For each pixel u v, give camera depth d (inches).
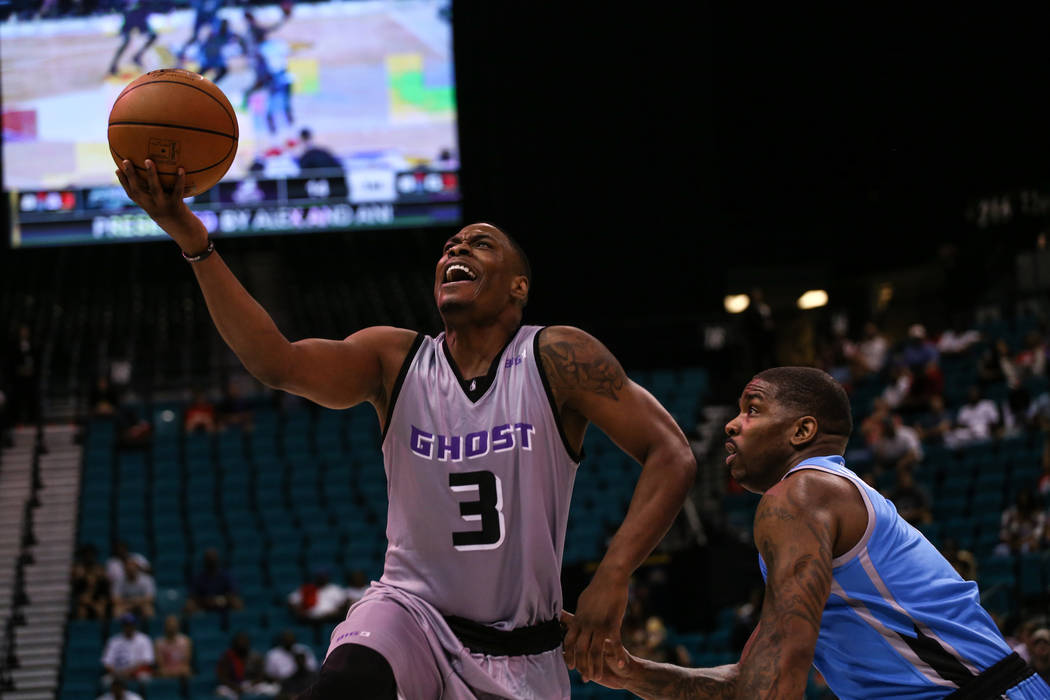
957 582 120.3
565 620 130.3
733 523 601.6
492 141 840.3
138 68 751.7
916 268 944.3
